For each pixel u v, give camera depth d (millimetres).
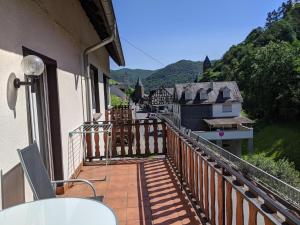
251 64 54375
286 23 62062
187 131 4766
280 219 1425
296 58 45031
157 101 70188
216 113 44750
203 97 45125
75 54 5668
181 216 3459
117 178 4988
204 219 3139
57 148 4188
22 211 1649
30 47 3066
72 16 5406
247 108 51875
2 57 2385
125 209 3707
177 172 4816
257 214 1679
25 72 2705
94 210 1625
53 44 4016
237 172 2109
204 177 3160
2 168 2314
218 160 2607
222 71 66812
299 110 41406
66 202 1725
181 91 46906
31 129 3100
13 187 2504
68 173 4664
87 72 6918
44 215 1621
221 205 2486
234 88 45781
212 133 39875
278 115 44344
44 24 3594
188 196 3945
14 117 2607
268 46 50688
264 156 36594
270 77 46125
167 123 5922
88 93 7043
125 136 7551
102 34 9203
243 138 38812
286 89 43344
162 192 4246
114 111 13281
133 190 4367
